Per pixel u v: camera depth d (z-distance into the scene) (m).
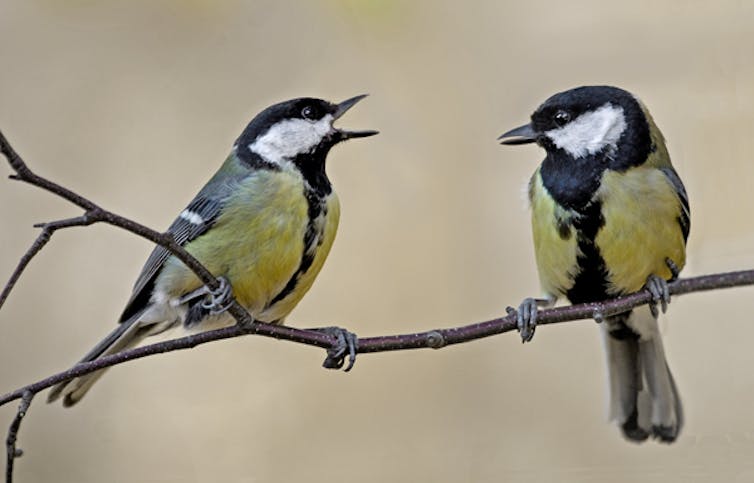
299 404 11.24
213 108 12.67
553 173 7.60
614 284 7.64
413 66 12.74
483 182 12.34
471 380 11.37
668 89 12.31
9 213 11.87
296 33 12.88
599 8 12.83
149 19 12.94
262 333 6.73
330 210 7.88
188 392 11.26
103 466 10.75
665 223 7.41
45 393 10.95
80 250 11.77
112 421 10.98
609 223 7.37
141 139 12.48
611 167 7.41
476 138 12.53
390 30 12.77
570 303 8.00
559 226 7.53
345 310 11.82
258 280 7.65
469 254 12.01
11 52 12.69
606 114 7.48
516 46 12.84
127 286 11.66
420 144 12.52
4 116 12.46
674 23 12.38
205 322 7.85
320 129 7.91
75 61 12.73
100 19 12.93
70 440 10.84
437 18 12.83
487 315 11.77
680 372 10.75
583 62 12.64
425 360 11.48
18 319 11.40
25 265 5.50
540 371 11.36
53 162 12.30
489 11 12.92
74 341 11.37
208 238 7.65
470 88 12.70
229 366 11.43
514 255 11.95
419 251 12.05
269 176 7.71
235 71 12.77
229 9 12.95
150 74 12.77
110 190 12.22
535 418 11.08
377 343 6.90
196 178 12.33
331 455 10.98
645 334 8.59
